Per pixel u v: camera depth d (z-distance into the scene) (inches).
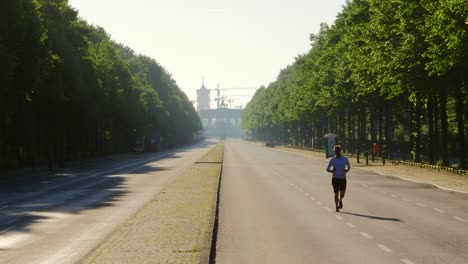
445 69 1963.6
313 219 1089.4
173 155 5408.5
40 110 3543.3
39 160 3671.3
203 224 958.4
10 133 3398.1
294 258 717.9
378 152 3836.1
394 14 2469.2
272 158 4436.5
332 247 793.6
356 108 3961.6
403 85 2434.8
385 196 1539.1
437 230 945.5
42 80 2992.1
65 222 1073.5
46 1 3531.0
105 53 5472.4
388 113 3737.7
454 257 716.0
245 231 943.0
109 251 715.4
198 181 1989.4
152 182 2101.4
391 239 858.1
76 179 2340.1
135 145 6727.4
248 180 2174.0
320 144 6338.6
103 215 1176.2
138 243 773.3
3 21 2492.6
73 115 3789.4
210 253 724.0
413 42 2247.8
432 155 2815.0
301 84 5910.4
